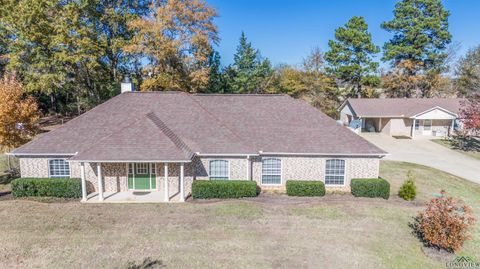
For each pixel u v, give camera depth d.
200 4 33.97
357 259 11.00
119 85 37.78
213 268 10.27
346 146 18.42
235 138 18.44
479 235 13.34
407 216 14.85
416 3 49.56
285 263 10.65
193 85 36.62
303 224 13.75
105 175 17.70
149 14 35.66
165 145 16.33
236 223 13.72
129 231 12.80
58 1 32.34
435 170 24.47
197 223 13.66
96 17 34.69
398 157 29.02
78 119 18.98
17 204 15.50
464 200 18.02
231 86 50.31
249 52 50.66
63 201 16.36
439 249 11.90
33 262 10.45
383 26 52.16
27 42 32.06
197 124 19.12
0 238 12.03
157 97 20.66
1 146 19.36
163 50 32.56
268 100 21.38
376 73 51.84
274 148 18.22
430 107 37.44
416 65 50.38
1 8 32.19
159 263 10.52
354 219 14.35
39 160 17.61
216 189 16.97
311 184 17.56
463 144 34.47
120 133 16.67
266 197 17.38
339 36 48.06
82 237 12.23
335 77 49.12
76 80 38.41
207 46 34.81
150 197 16.92
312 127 19.56
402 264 10.80
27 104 19.84
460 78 52.69
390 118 39.16
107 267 10.23
